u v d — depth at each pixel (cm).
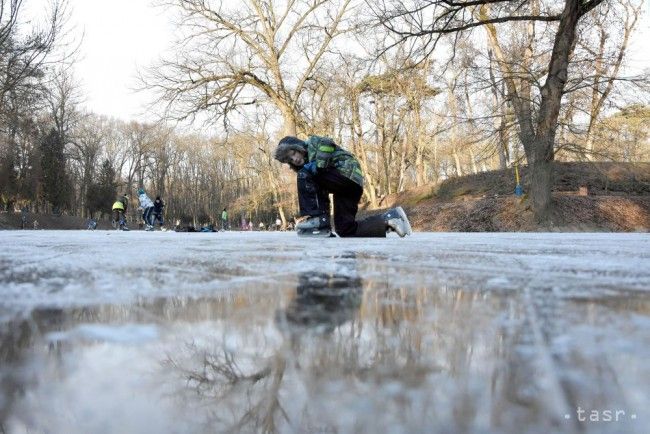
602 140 1547
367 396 32
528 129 1510
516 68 1591
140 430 28
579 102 1442
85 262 179
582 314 69
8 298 87
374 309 74
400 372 38
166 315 68
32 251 261
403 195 3247
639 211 1605
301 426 29
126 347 47
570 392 32
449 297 89
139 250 274
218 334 54
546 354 43
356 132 3681
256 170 4006
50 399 32
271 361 42
